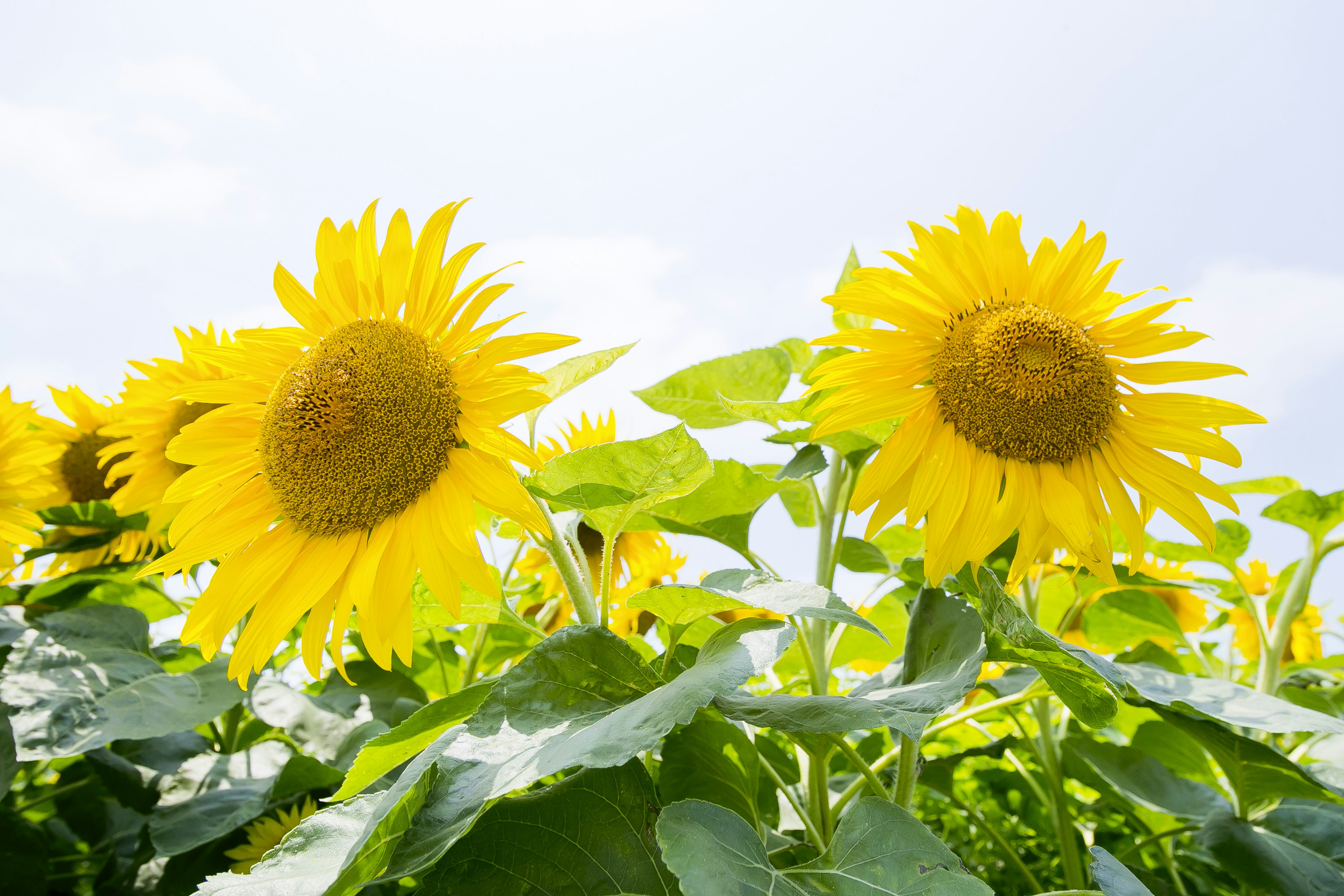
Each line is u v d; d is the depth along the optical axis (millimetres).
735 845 568
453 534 654
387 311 719
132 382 1083
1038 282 747
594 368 774
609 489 706
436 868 593
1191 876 994
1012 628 661
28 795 1034
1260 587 1173
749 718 627
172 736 958
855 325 910
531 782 553
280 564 704
